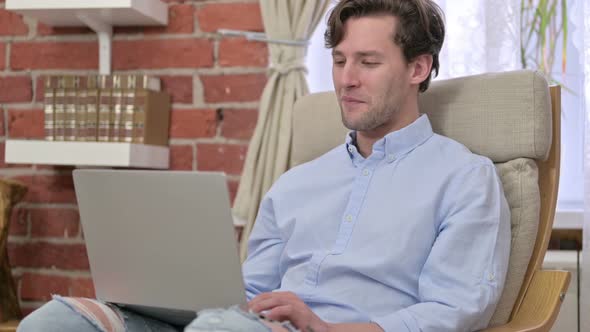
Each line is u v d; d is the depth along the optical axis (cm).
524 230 137
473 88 149
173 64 216
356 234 137
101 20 212
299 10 201
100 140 204
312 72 216
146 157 203
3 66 227
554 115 146
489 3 193
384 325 118
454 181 134
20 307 224
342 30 143
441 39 148
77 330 114
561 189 204
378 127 145
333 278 135
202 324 96
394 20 141
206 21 215
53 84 207
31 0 200
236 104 213
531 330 125
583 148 190
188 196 108
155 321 128
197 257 109
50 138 206
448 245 127
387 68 140
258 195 199
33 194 224
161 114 212
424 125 144
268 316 112
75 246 222
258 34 204
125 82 203
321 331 114
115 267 119
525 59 195
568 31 197
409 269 131
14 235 225
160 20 212
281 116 200
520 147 141
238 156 213
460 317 121
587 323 181
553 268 186
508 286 135
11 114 226
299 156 170
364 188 140
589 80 185
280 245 152
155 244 113
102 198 116
